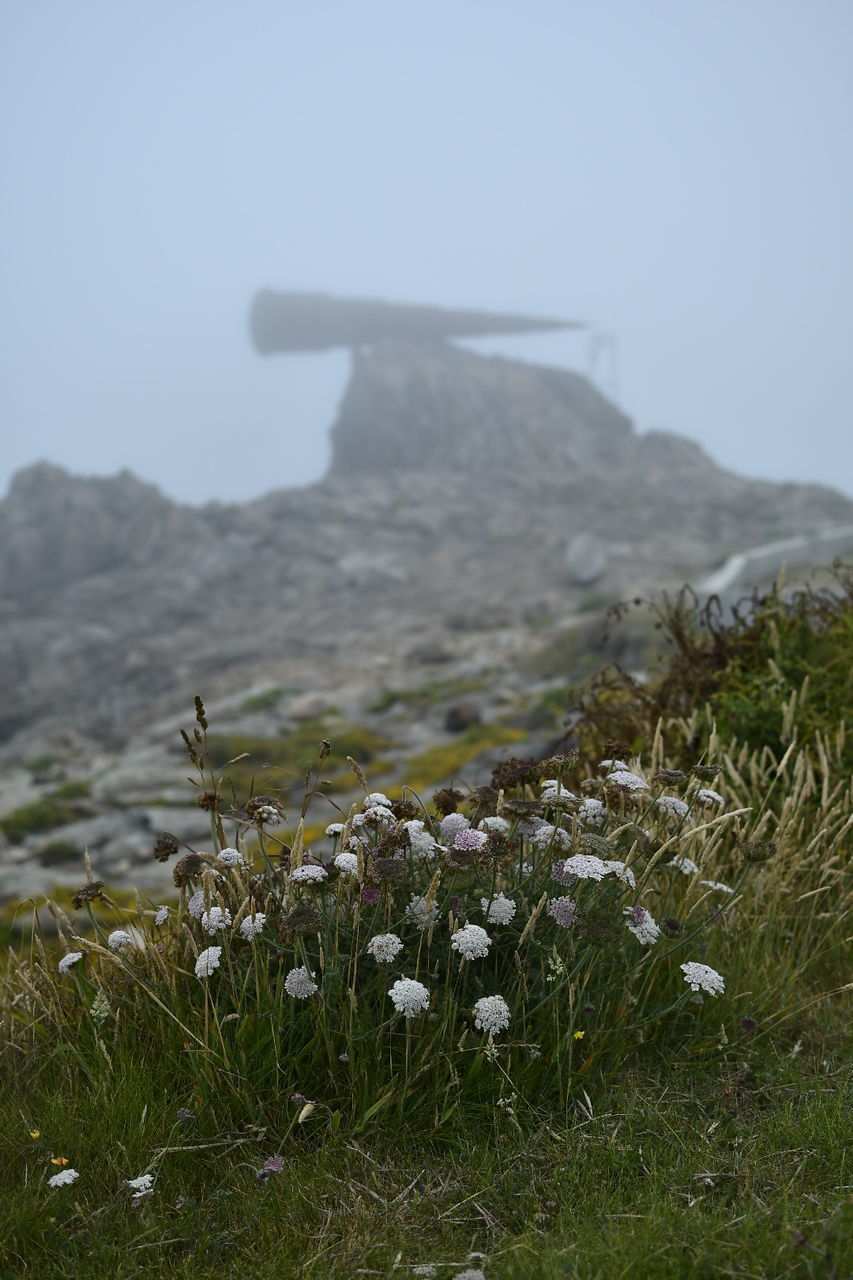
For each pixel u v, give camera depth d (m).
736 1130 2.37
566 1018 2.55
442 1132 2.39
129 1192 2.19
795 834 3.55
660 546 78.62
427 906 2.39
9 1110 2.50
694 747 4.33
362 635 59.44
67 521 87.06
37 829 16.88
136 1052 2.59
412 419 129.75
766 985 2.98
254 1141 2.34
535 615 56.22
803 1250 1.80
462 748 20.19
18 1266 2.00
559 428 128.12
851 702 4.18
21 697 58.75
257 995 2.45
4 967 3.11
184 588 77.38
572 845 2.58
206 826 14.38
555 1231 2.01
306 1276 1.91
